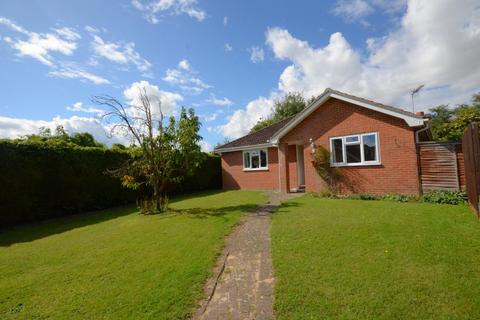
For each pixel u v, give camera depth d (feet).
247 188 65.92
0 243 26.25
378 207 30.07
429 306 10.69
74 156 43.55
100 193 46.93
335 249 17.30
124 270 16.48
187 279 14.62
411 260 14.88
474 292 11.41
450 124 66.80
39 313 12.38
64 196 41.83
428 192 35.35
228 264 16.61
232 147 67.97
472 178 24.76
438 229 20.03
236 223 26.23
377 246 17.29
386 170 38.83
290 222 24.93
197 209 36.29
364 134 40.91
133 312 11.77
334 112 44.19
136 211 40.86
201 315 11.40
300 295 12.18
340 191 43.16
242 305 11.98
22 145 37.42
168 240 22.03
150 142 35.94
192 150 36.04
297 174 56.49
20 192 36.68
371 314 10.44
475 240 17.30
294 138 49.03
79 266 17.79
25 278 16.48
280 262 15.93
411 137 36.81
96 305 12.57
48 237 27.58
